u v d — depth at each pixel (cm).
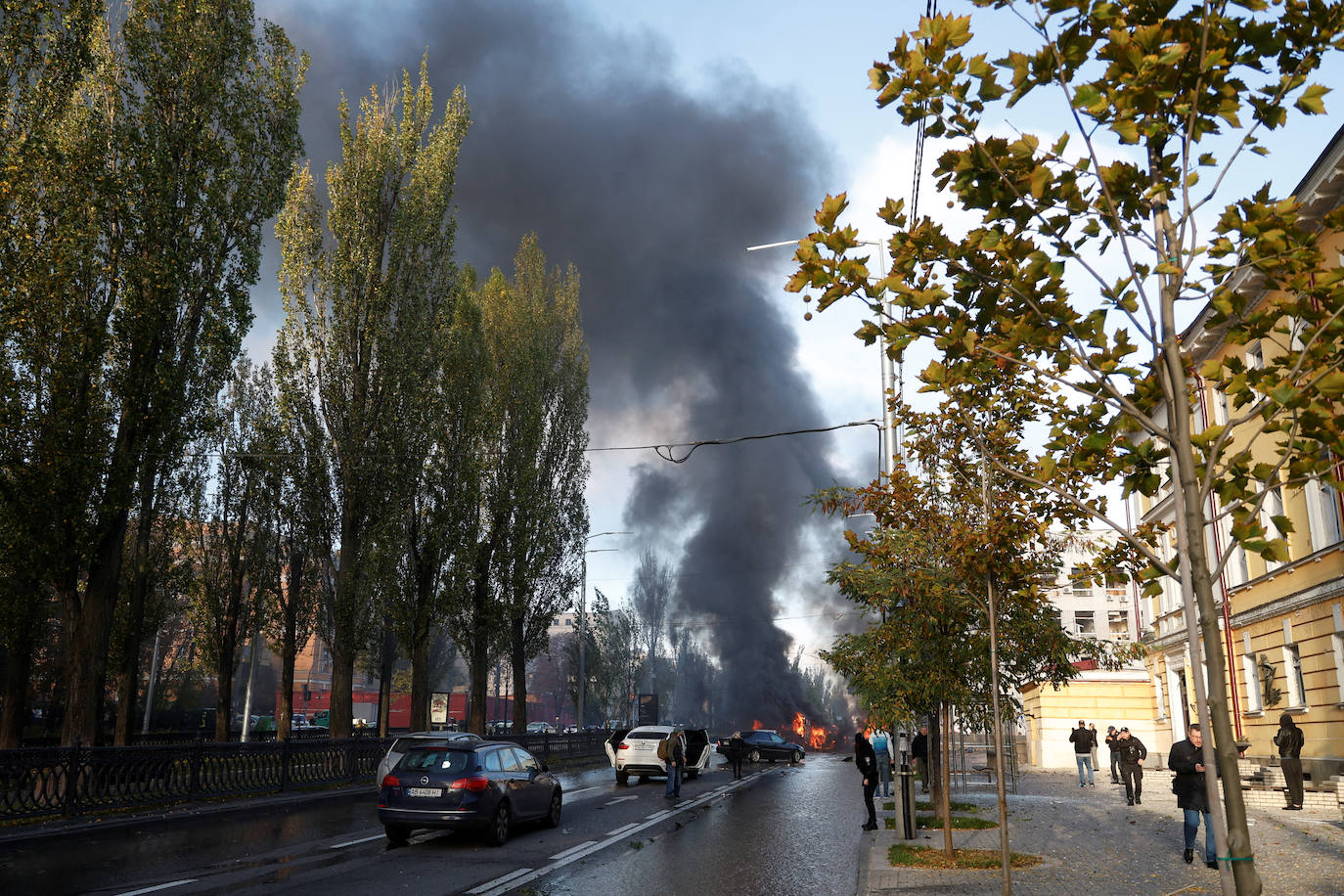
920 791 2338
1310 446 420
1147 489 482
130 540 3475
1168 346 430
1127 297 453
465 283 4088
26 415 1911
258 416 3781
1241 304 417
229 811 1842
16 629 2381
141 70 2212
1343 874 1067
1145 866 1140
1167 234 441
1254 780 2227
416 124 3095
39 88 1981
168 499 3291
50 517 1931
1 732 2348
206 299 2222
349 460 2803
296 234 2867
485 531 3575
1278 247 410
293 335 2836
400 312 2956
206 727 5650
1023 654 1188
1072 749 3838
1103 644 1234
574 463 4069
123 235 2083
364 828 1600
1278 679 2253
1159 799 2188
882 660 1297
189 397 2216
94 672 1977
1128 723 3825
